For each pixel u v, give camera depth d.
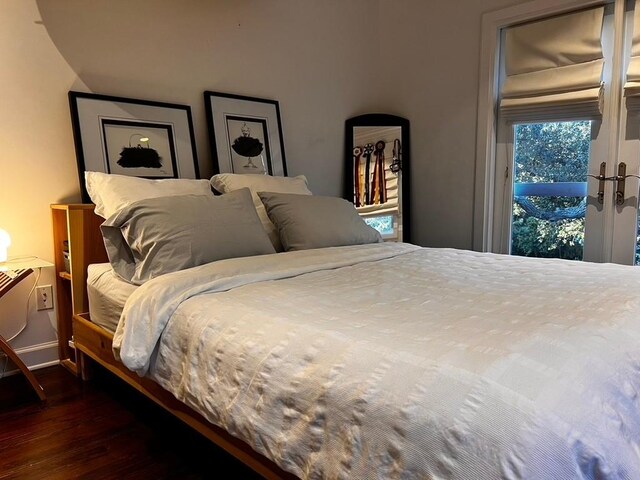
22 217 2.27
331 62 3.49
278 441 1.12
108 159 2.45
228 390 1.27
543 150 3.07
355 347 1.06
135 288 1.84
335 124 3.56
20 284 2.31
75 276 2.22
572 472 0.75
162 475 1.54
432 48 3.46
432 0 3.43
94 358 2.12
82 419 1.90
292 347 1.16
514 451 0.76
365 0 3.67
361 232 2.62
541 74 2.98
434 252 2.49
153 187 2.24
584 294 1.49
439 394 0.87
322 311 1.35
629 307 1.32
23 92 2.23
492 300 1.46
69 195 2.40
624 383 0.96
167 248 1.88
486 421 0.81
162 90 2.66
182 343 1.45
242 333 1.29
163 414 1.95
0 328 2.27
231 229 2.06
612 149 2.77
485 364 0.92
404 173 3.65
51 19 2.28
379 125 3.65
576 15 2.82
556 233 3.06
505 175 3.23
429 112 3.53
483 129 3.24
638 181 2.71
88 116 2.39
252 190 2.61
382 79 3.78
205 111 2.84
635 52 2.63
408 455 0.86
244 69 3.01
